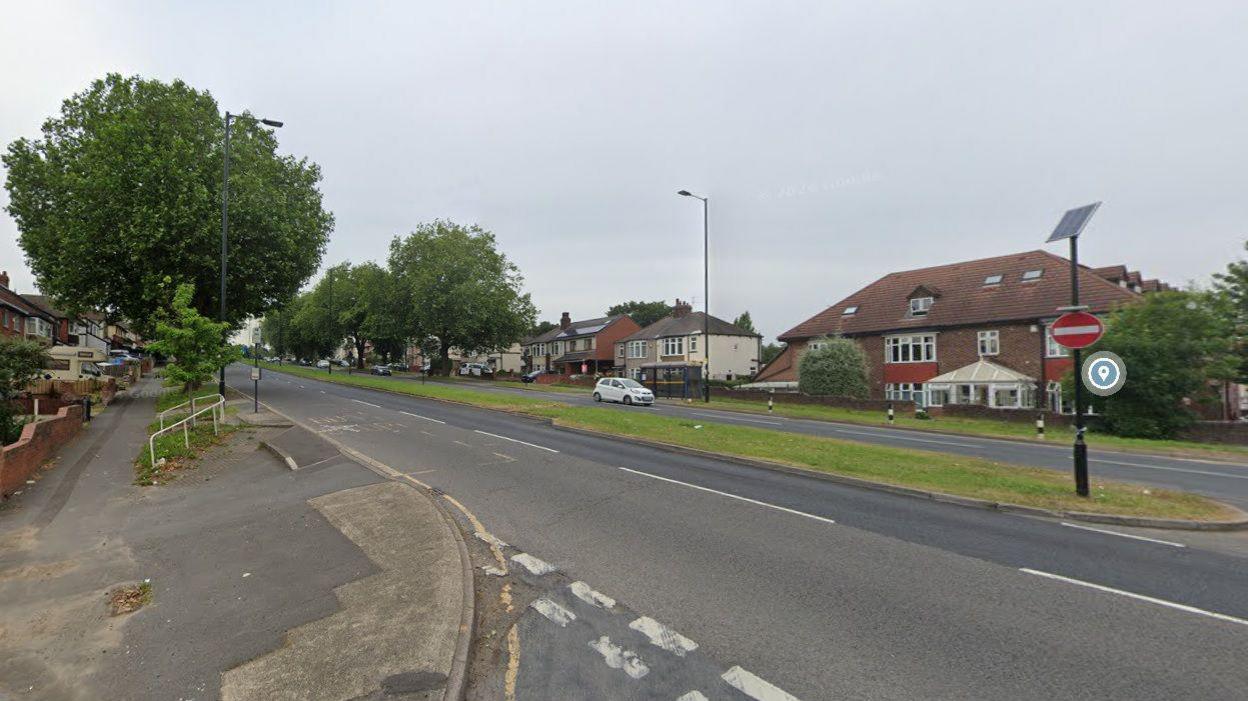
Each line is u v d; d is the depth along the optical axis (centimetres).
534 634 496
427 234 6425
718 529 791
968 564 662
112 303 2703
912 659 452
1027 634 493
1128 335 2206
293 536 766
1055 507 885
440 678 416
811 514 871
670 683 420
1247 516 848
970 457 1370
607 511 881
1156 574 635
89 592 603
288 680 422
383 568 636
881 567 650
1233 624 513
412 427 1870
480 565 657
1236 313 2155
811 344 4119
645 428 1805
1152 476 1265
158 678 435
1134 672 433
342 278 8581
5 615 552
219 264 2570
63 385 2531
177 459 1284
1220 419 2395
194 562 684
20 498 996
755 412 2862
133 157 2416
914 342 3747
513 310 6488
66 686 430
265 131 3147
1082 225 981
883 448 1464
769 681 423
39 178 2755
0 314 4116
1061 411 2823
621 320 7212
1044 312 3181
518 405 2559
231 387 3675
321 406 2516
